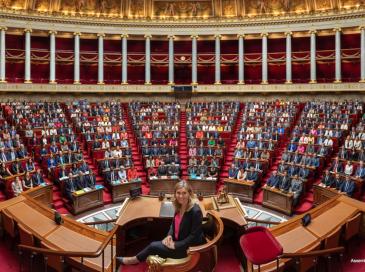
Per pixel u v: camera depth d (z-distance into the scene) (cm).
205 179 1524
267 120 2141
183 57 2938
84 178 1429
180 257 451
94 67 3031
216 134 1934
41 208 782
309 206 1341
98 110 2303
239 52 2802
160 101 2817
